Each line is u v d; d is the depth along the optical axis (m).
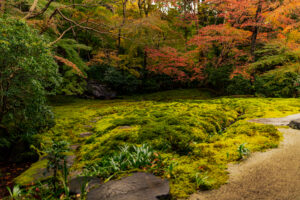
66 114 7.61
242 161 2.52
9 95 3.83
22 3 7.23
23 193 2.38
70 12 11.05
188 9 14.22
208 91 13.41
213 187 1.95
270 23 10.56
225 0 10.74
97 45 14.78
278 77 9.38
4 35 3.42
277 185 1.92
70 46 8.34
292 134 3.41
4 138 4.27
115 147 3.41
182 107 7.15
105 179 2.23
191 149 3.10
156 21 11.17
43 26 7.51
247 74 10.32
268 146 2.92
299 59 9.34
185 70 15.09
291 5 8.27
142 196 1.72
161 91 15.20
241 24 11.44
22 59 3.51
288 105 6.37
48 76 4.30
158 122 4.67
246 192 1.85
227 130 4.12
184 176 2.19
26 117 4.27
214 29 11.21
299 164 2.31
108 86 14.63
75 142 4.47
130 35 12.83
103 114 7.45
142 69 15.91
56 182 2.28
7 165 3.80
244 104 7.04
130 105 9.20
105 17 11.74
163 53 13.51
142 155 2.61
